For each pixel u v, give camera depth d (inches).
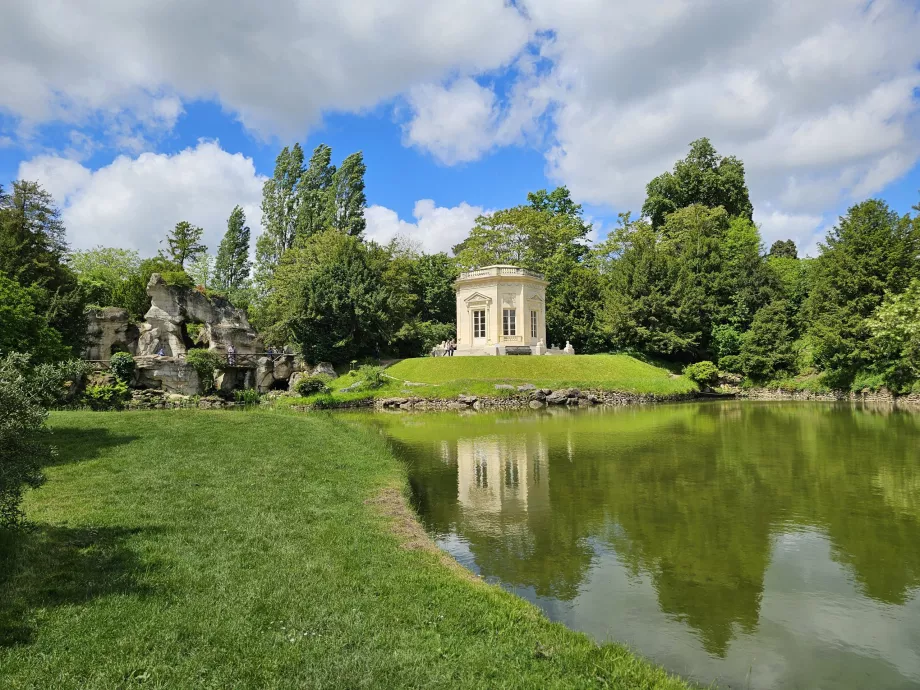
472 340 2073.1
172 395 1491.1
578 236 2910.9
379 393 1540.4
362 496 423.8
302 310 1836.9
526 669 200.7
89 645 193.5
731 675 233.3
